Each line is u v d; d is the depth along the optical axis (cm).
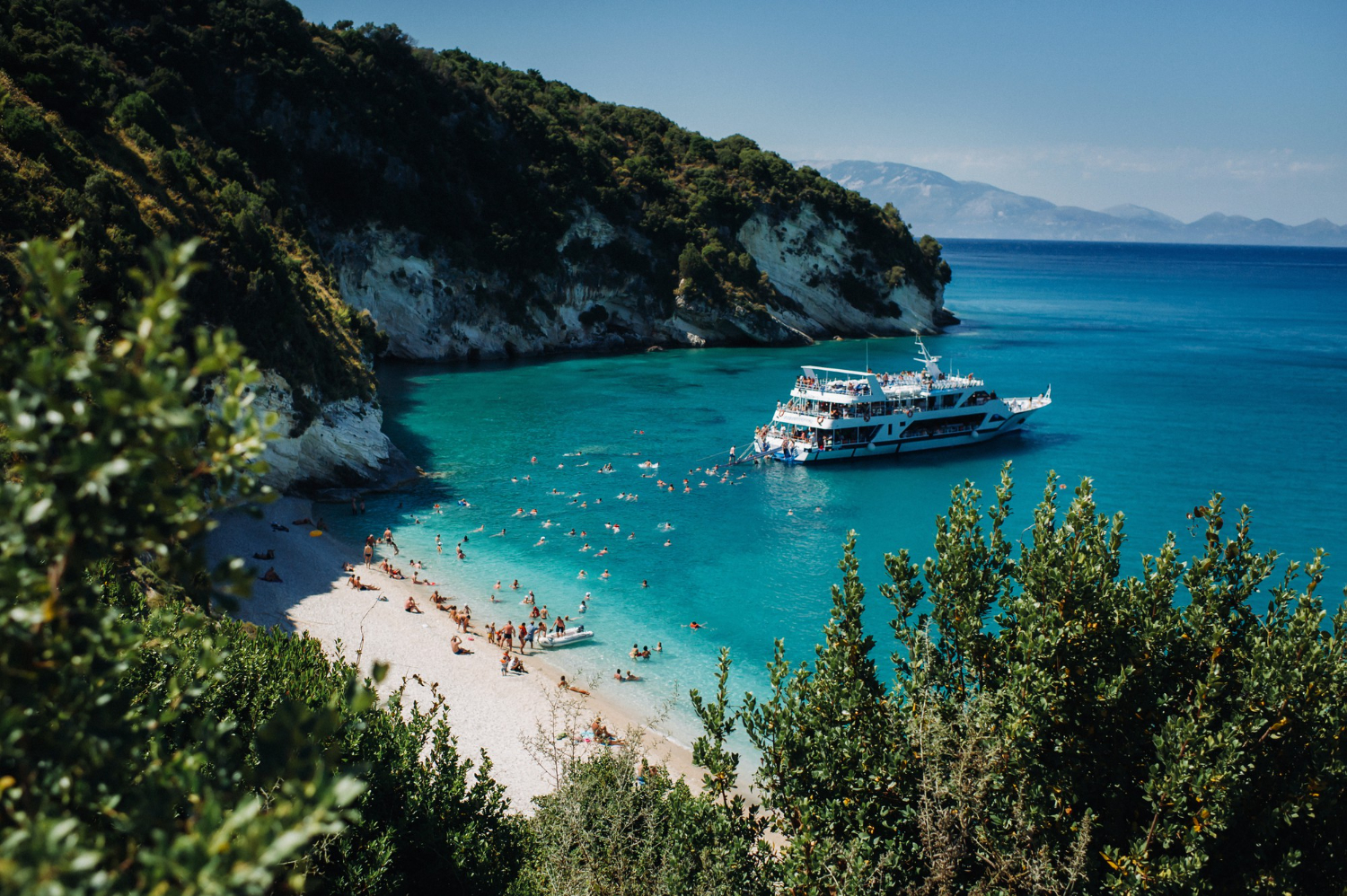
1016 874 1318
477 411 9575
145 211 5750
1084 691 1446
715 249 15288
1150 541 5850
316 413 6562
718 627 4731
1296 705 1348
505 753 3397
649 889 1669
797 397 8788
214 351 585
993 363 13325
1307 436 8769
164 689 1240
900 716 1585
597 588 5203
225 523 5147
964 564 1578
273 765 602
